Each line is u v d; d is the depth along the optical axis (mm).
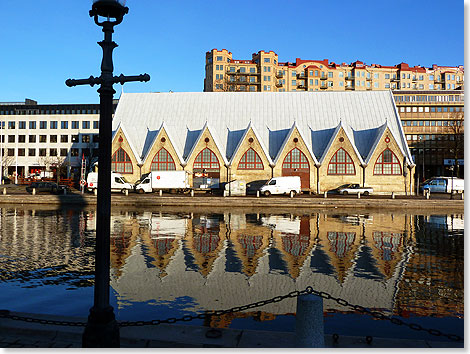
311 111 56188
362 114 55250
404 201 39406
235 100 58188
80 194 46469
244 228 23547
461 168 84812
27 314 7848
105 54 6215
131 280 12547
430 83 136875
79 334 6945
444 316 9766
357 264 14758
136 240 19219
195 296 11078
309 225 25203
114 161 52000
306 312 6207
